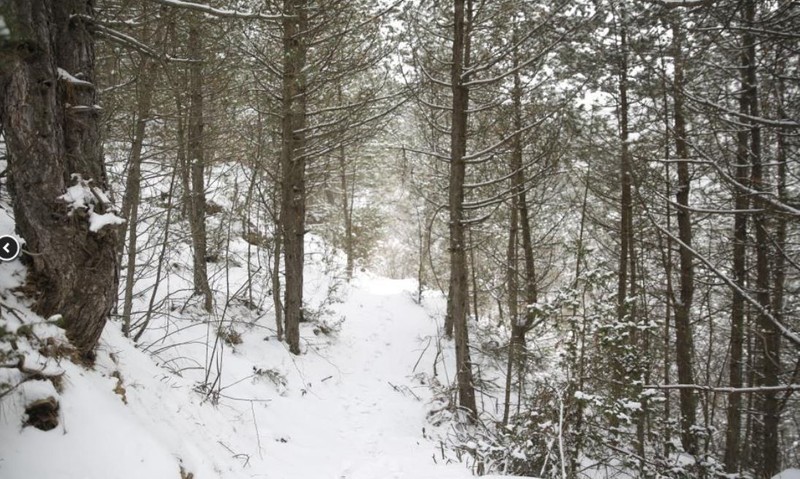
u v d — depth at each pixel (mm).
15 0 3004
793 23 5344
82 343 3658
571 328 6391
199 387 6137
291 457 6098
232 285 11266
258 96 9039
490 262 14859
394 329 14250
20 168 3193
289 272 10086
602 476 6879
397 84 9711
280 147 9922
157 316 8102
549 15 8086
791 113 6008
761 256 8484
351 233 20453
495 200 9234
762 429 9984
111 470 2992
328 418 8250
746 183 7441
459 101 9234
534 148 9438
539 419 6172
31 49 3111
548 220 12781
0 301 3061
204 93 7113
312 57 9211
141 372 4727
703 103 5773
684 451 8508
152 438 3551
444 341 13664
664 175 9109
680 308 9539
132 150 6188
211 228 10992
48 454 2752
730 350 10070
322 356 10797
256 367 8352
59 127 3375
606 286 6531
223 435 5375
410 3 8344
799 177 6078
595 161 9516
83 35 3742
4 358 2768
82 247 3395
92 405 3256
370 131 9969
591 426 6090
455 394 9836
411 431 8672
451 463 6855
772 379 8445
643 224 10242
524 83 9398
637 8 6285
